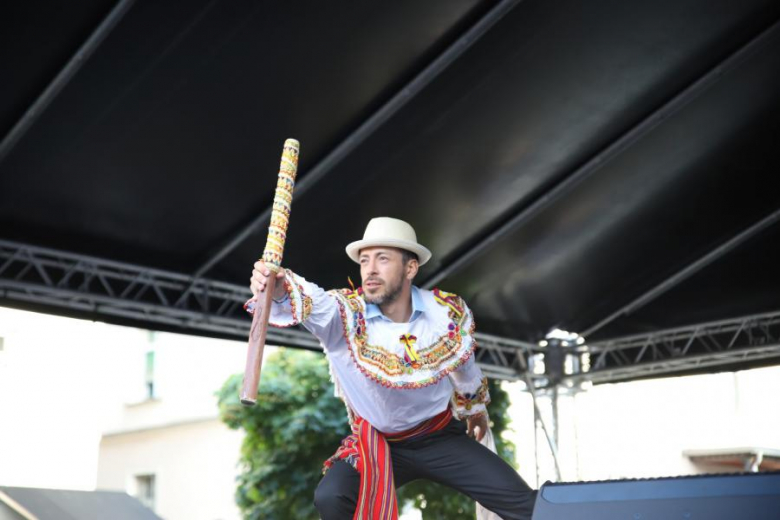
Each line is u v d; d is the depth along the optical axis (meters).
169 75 5.29
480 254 7.34
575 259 7.70
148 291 6.84
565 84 5.96
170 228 6.42
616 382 8.78
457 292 7.83
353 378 3.16
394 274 3.16
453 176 6.53
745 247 7.65
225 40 5.15
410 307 3.24
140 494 17.06
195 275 6.79
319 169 6.12
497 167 6.54
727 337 8.50
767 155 6.83
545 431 8.62
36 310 6.41
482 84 5.81
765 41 5.90
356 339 3.09
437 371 3.16
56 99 5.26
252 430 11.04
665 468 13.71
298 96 5.63
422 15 5.28
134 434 17.36
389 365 3.10
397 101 5.75
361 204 6.58
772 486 2.23
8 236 6.17
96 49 5.02
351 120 5.90
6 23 4.79
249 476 11.00
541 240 7.36
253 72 5.39
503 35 5.50
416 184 6.54
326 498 3.08
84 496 3.33
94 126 5.50
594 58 5.81
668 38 5.77
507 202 6.91
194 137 5.74
